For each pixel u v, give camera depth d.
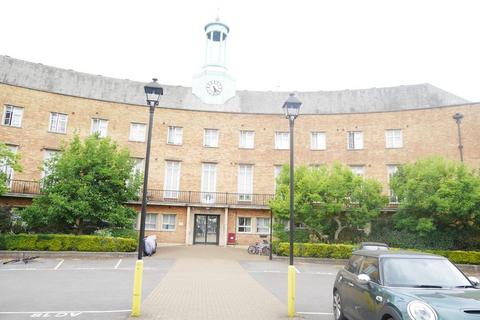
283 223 25.44
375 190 23.91
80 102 30.45
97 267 17.34
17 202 27.12
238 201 31.39
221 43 35.69
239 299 10.78
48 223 22.22
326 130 32.16
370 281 6.59
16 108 28.83
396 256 6.82
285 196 23.69
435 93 33.22
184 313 8.88
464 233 22.56
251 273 16.84
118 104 31.31
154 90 9.85
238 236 30.59
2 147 20.48
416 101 32.94
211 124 32.47
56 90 31.84
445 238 22.73
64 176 22.25
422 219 21.67
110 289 12.01
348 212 23.75
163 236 30.12
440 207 20.80
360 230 25.78
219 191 31.53
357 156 31.25
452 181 21.02
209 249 27.36
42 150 28.86
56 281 13.39
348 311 7.48
